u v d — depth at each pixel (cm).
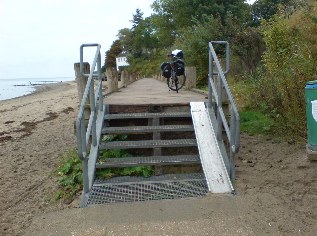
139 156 584
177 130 592
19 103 2891
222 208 429
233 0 3238
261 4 3167
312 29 987
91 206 446
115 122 643
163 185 498
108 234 384
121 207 440
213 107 633
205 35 1777
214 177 494
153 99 755
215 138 564
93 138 557
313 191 454
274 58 873
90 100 556
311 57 779
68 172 589
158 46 7056
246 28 1703
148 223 402
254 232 375
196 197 458
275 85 749
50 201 496
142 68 6600
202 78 1825
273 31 931
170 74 1146
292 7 1521
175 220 406
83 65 596
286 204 430
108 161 546
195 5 3419
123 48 8844
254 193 462
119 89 1275
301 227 380
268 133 737
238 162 588
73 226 407
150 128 593
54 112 1852
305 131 664
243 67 1445
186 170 549
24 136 1131
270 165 555
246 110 905
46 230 404
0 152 897
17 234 407
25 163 757
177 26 3984
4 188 582
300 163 534
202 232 380
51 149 893
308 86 520
